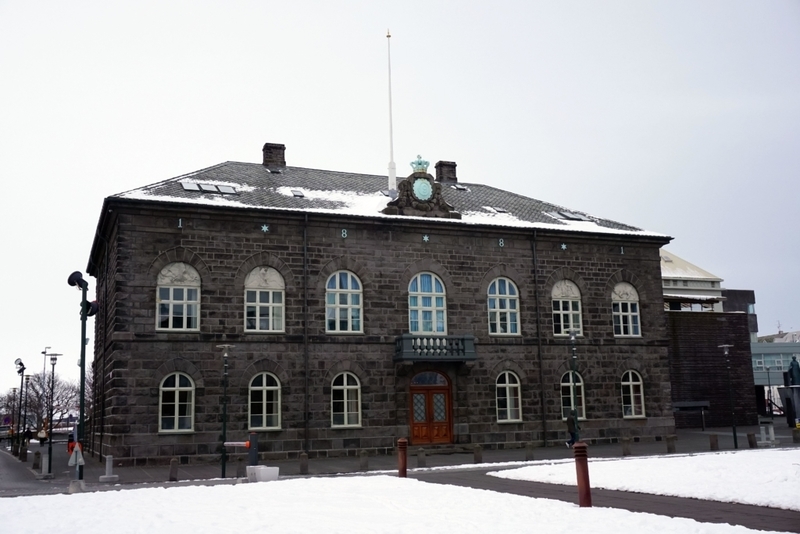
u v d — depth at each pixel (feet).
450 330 124.57
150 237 109.29
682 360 177.27
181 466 103.24
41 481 90.38
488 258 129.49
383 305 120.88
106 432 113.29
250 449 85.76
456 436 121.80
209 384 109.19
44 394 303.48
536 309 130.93
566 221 142.20
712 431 162.71
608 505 53.98
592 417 131.75
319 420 114.11
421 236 125.29
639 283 139.85
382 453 116.88
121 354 105.40
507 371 127.65
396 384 119.44
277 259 115.75
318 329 116.47
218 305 111.34
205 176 126.00
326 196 128.98
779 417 247.70
